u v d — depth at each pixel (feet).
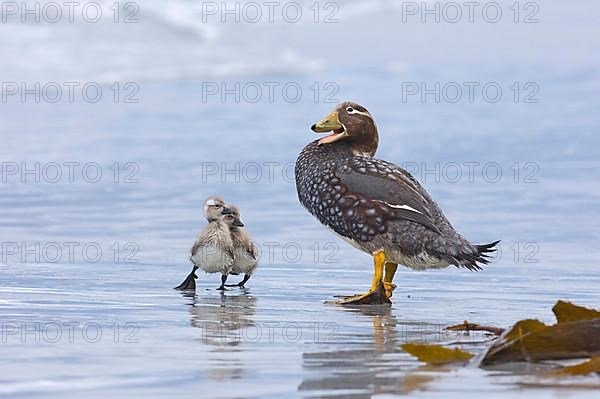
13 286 38.99
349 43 114.73
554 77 98.48
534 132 77.10
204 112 84.12
